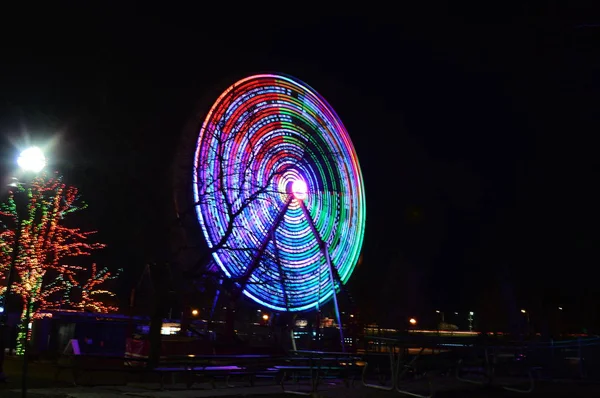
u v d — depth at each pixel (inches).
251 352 933.8
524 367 681.0
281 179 1151.6
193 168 881.5
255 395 539.5
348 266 1258.0
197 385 668.1
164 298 725.3
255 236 1040.2
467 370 663.1
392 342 498.9
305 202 1201.4
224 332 1031.6
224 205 948.6
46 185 1145.4
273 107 1144.8
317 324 1123.9
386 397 451.5
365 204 1318.9
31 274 1067.9
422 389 480.4
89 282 1368.1
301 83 1224.2
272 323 1138.0
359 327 1184.2
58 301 1323.8
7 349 1062.4
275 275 1063.0
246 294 991.6
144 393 545.3
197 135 906.7
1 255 1075.9
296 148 1195.3
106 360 762.2
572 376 687.1
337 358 738.2
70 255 1341.0
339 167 1277.1
